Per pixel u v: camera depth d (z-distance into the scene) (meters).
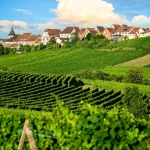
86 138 12.26
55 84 95.94
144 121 12.82
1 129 17.66
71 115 13.90
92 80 117.62
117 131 11.70
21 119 17.33
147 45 181.12
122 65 158.88
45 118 16.62
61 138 13.88
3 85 82.19
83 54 187.12
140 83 112.00
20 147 14.24
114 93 88.19
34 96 76.56
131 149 11.48
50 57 191.50
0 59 198.12
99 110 12.88
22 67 172.62
